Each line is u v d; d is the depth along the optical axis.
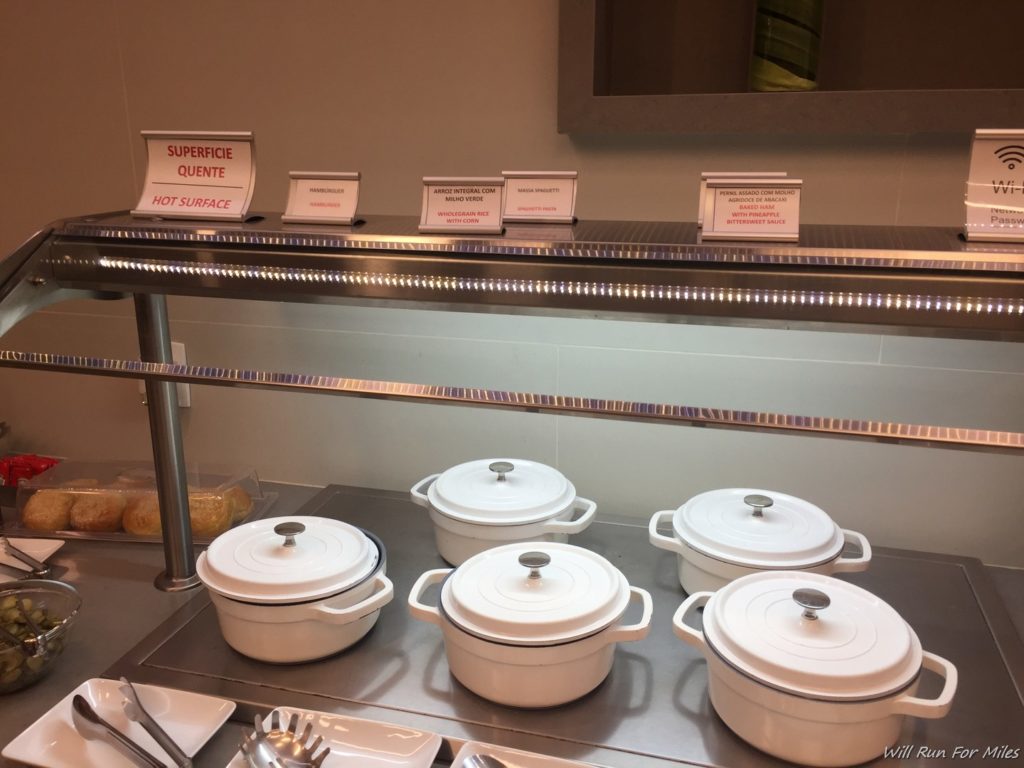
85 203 1.51
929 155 1.12
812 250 0.80
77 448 1.63
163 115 1.42
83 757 0.85
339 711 0.90
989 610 1.07
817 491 1.26
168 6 1.36
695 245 0.84
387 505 1.37
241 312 1.41
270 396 1.47
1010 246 0.79
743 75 1.20
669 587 1.11
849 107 1.08
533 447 1.35
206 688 0.94
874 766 0.80
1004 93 1.03
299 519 1.11
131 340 1.10
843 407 1.21
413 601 0.93
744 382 1.24
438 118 1.29
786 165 1.17
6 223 1.56
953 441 0.76
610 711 0.89
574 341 1.28
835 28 1.16
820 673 0.78
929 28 1.13
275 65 1.34
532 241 0.87
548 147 1.26
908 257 0.77
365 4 1.28
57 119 1.47
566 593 0.91
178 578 1.19
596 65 1.17
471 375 1.35
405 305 0.91
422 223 0.92
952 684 0.80
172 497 1.16
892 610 0.88
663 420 0.83
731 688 0.83
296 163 1.38
